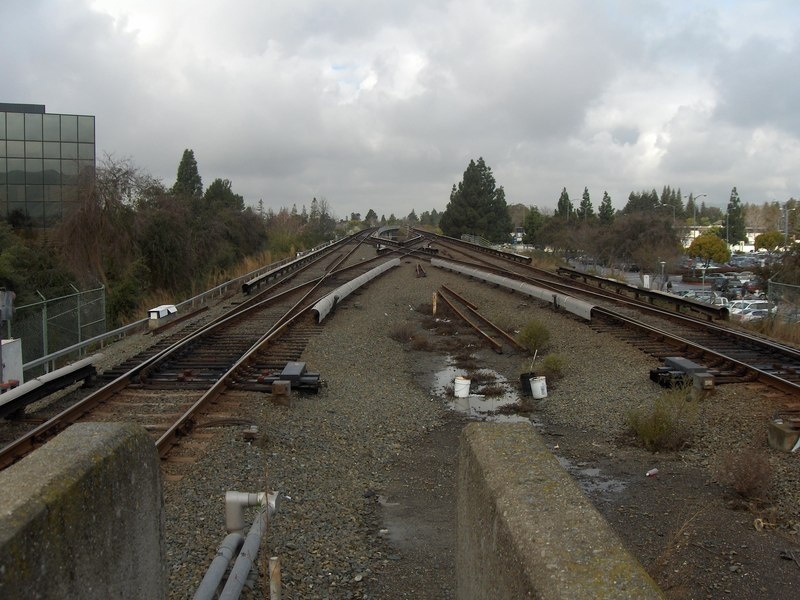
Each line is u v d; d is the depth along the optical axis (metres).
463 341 22.41
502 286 32.34
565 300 24.36
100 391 12.23
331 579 6.51
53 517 2.47
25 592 2.26
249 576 5.83
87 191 29.28
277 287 32.88
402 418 13.41
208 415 11.41
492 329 23.94
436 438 12.43
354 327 22.81
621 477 9.88
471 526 3.70
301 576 6.41
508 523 2.86
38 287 26.25
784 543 7.43
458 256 51.75
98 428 3.25
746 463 8.85
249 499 6.37
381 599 6.26
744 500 8.59
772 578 6.68
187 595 5.67
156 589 3.57
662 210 112.56
